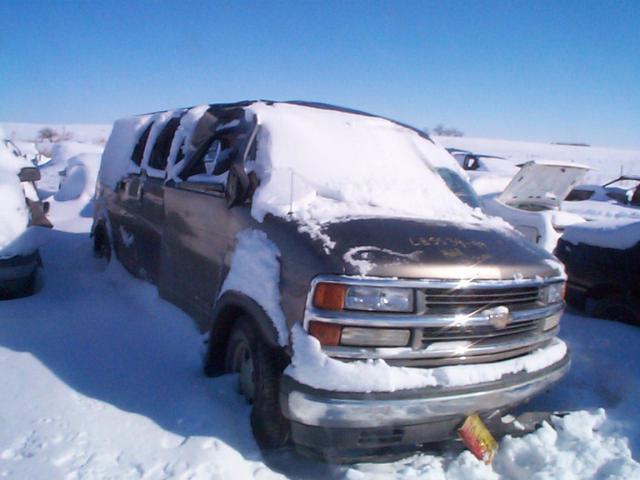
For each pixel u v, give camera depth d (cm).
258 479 274
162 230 481
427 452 317
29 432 288
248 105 430
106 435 290
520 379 303
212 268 381
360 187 369
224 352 362
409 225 321
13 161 553
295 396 267
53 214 1088
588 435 351
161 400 331
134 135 616
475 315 289
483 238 331
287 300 290
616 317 520
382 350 273
